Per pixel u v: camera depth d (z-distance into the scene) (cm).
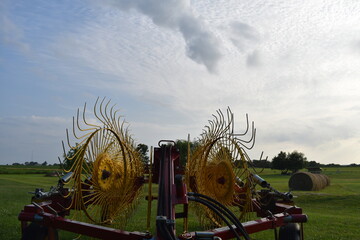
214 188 641
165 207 369
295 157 8662
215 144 652
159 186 421
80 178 495
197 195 443
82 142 504
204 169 666
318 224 999
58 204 559
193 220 965
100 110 551
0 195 1594
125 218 631
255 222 463
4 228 791
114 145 609
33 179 3406
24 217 452
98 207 582
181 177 396
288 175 7238
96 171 548
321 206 1689
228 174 603
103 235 415
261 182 576
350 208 1602
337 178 5781
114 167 612
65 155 451
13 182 2745
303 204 1775
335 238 801
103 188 573
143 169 704
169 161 509
